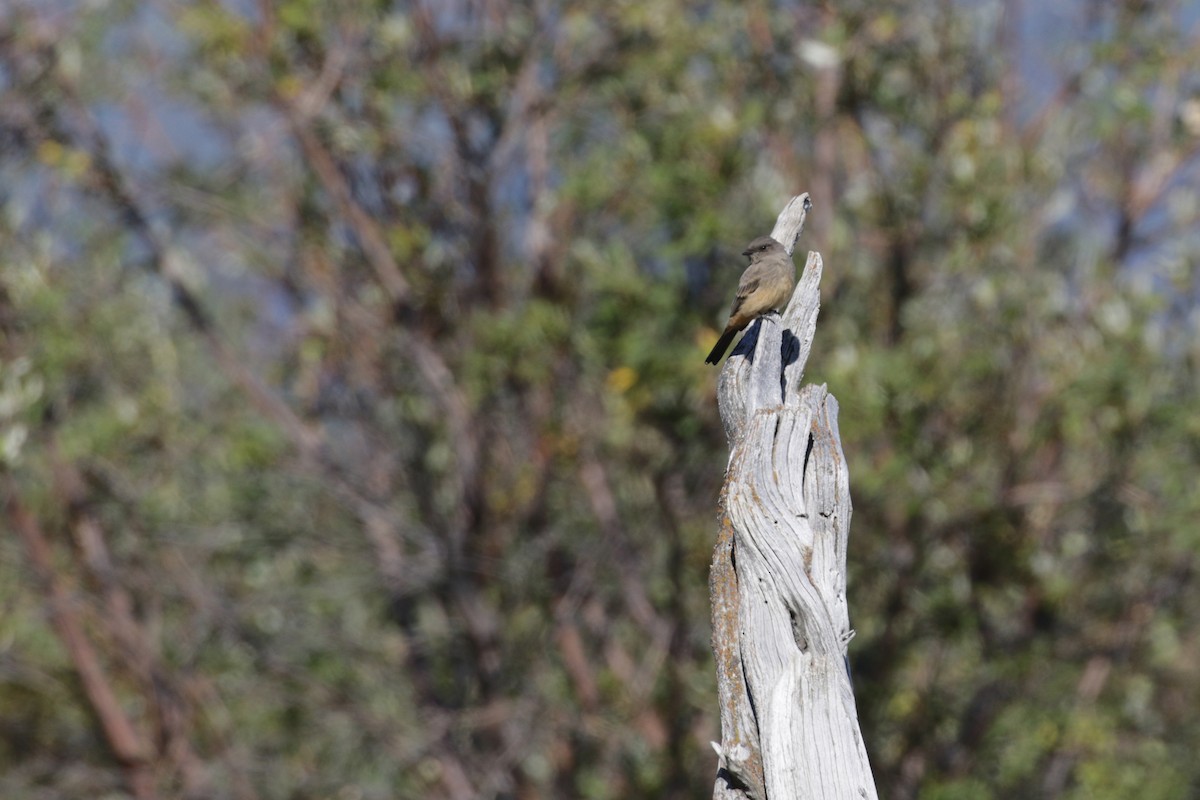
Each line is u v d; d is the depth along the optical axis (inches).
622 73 708.0
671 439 689.6
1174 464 665.6
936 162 675.4
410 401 746.2
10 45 728.3
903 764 703.1
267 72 705.6
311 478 733.3
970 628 676.1
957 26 701.9
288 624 740.0
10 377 649.0
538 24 729.6
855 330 683.4
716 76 709.3
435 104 726.5
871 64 686.5
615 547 741.9
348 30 724.0
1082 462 708.0
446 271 745.6
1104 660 733.9
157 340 732.0
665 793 708.0
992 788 711.1
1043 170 689.6
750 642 267.9
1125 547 692.1
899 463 619.8
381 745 739.4
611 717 715.4
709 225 617.6
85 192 738.2
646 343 636.1
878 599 698.2
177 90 733.9
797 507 271.3
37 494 741.9
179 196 728.3
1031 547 685.9
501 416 748.0
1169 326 721.0
